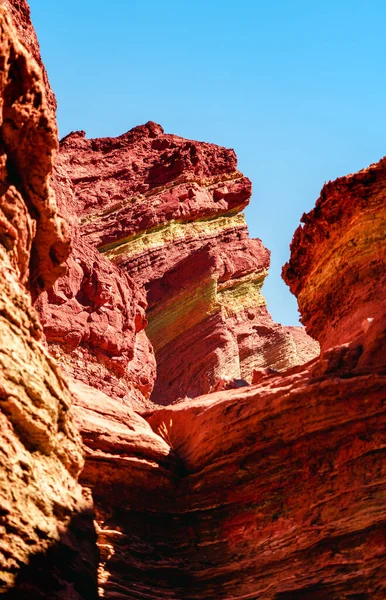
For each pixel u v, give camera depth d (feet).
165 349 159.12
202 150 188.55
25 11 114.32
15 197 62.28
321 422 74.49
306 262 94.38
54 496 57.77
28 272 65.92
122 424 80.23
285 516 74.28
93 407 79.56
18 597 53.06
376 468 71.51
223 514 77.51
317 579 70.03
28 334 58.54
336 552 70.33
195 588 74.79
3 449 54.39
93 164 184.65
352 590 68.33
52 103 119.55
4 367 55.67
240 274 172.65
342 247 89.56
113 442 77.82
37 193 64.18
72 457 61.26
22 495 55.06
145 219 169.48
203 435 79.87
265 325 166.81
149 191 177.78
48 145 63.05
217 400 83.10
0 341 55.93
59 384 60.90
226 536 76.33
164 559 76.02
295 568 71.56
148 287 161.58
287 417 75.77
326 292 90.27
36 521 55.52
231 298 168.45
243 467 77.46
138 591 72.90
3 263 59.31
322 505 72.64
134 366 133.59
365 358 75.56
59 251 67.56
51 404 59.00
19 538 54.03
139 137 194.08
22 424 56.59
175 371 157.17
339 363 76.33
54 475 58.70
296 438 75.41
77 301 126.11
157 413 86.63
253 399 78.23
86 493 63.05
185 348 159.22
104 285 129.49
